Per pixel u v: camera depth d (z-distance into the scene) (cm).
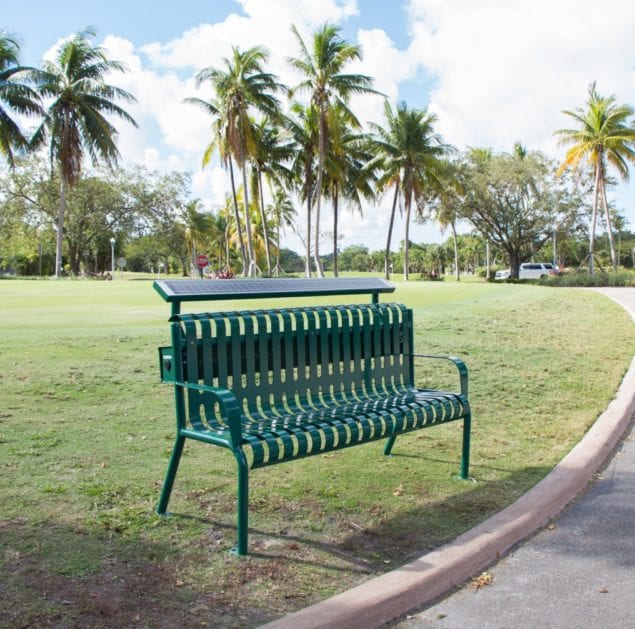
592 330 1282
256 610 280
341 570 321
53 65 4441
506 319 1360
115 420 576
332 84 4094
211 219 8756
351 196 5322
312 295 439
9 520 362
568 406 682
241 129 4062
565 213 5262
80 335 1005
